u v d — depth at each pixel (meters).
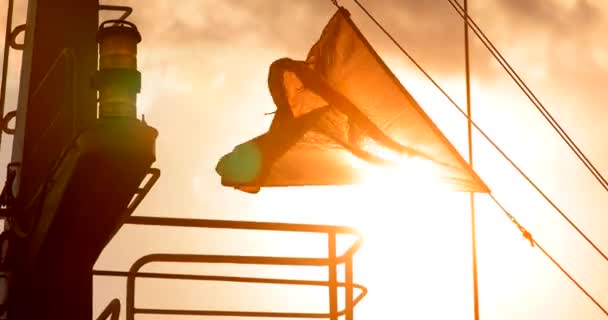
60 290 13.24
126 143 11.12
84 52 14.90
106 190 11.56
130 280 13.47
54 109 14.53
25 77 14.84
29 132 14.34
